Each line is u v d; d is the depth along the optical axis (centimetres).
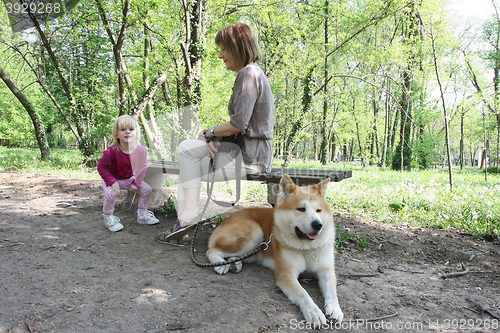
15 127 2350
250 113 297
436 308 245
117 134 364
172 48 1034
